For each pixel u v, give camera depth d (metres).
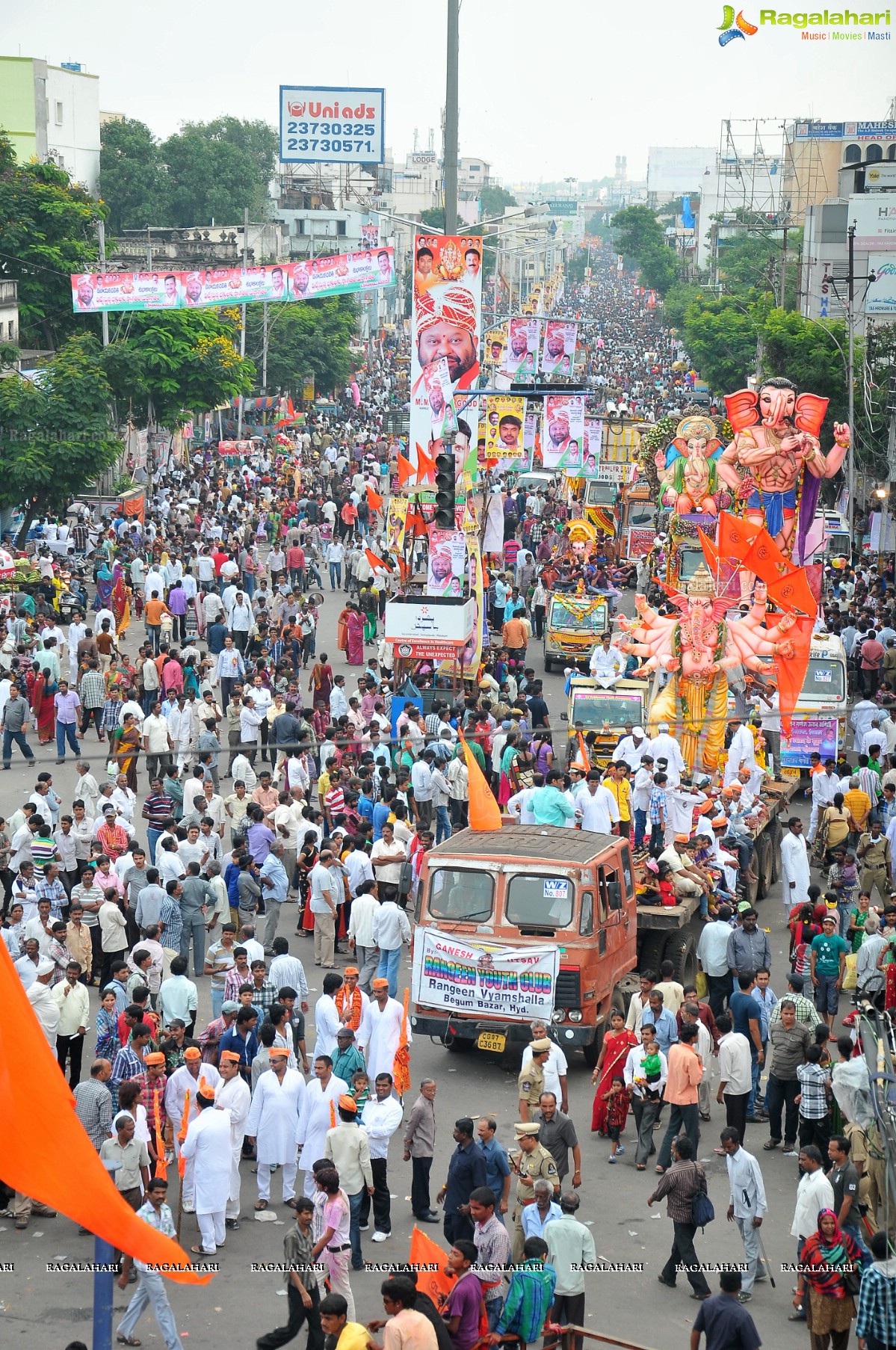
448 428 47.16
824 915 24.44
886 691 40.16
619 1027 20.31
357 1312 15.85
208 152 149.88
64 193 84.25
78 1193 8.84
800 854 28.50
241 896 26.02
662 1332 15.68
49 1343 15.09
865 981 23.64
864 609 45.81
